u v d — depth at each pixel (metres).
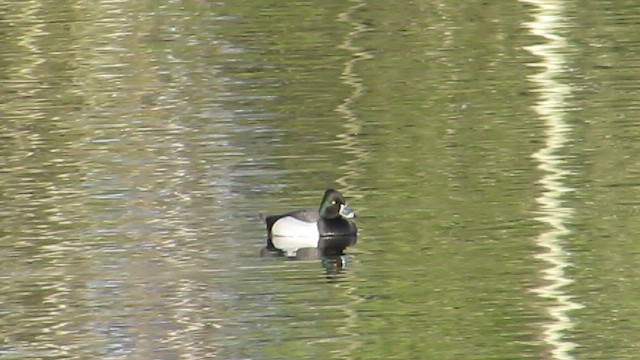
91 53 35.62
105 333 17.61
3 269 20.02
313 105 29.58
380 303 18.42
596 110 28.14
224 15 39.56
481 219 21.69
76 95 31.41
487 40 35.22
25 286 19.33
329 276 19.50
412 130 27.23
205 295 18.80
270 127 27.72
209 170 24.83
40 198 23.39
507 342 17.03
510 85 30.67
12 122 29.16
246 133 27.31
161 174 24.64
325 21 38.44
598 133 26.36
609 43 34.19
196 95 30.86
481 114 28.20
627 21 36.44
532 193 22.91
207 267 19.92
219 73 33.00
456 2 40.06
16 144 27.22
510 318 17.80
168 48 35.81
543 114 27.98
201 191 23.55
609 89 29.88
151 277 19.53
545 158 24.88
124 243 21.03
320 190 23.42
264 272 19.73
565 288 18.70
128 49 35.91
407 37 36.09
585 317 17.80
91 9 40.78
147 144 26.81
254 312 18.19
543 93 29.73
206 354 16.81
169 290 19.03
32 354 17.02
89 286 19.25
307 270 19.80
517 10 38.50
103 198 23.31
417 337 17.28
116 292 19.03
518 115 28.05
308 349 16.95
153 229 21.61
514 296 18.53
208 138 27.06
